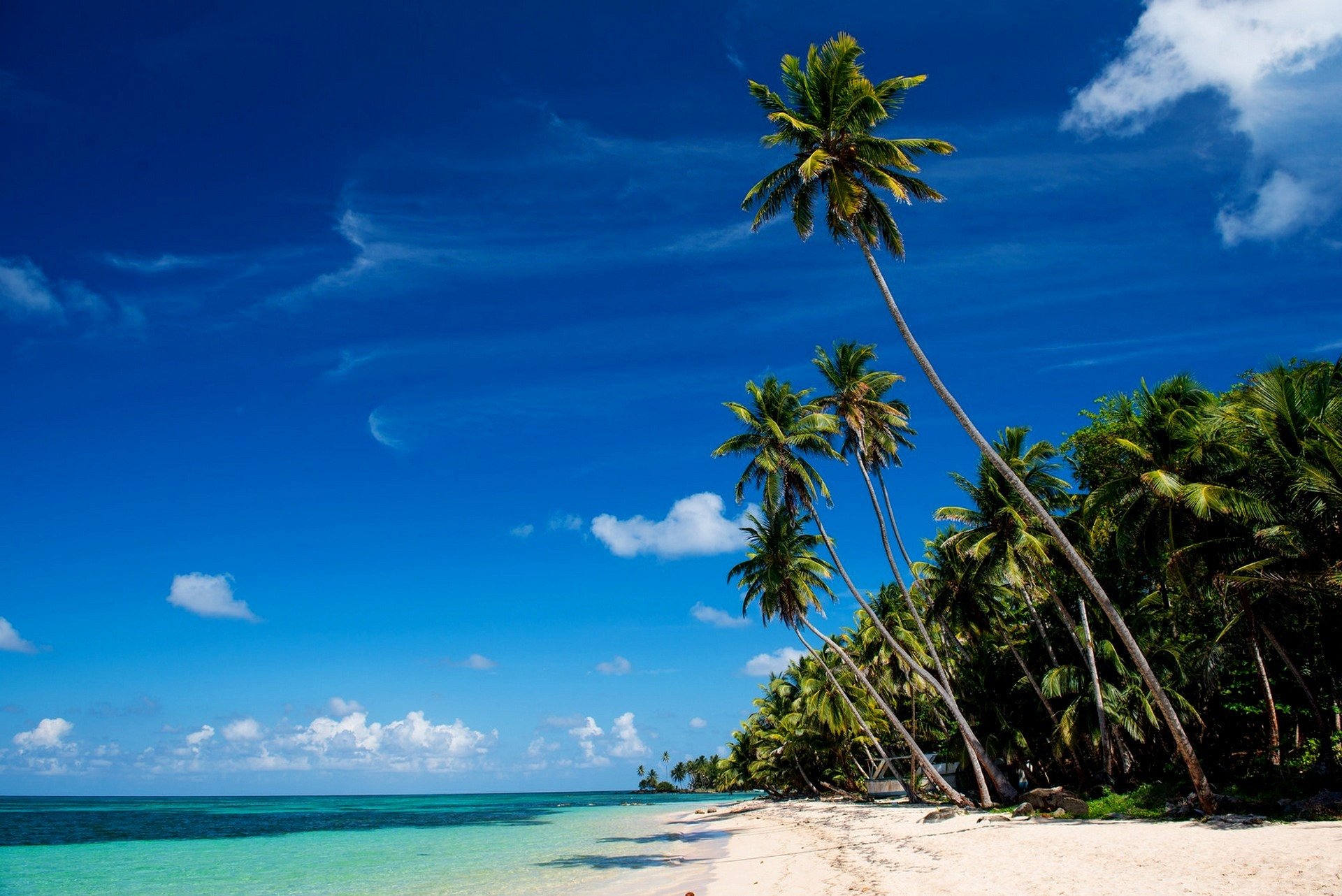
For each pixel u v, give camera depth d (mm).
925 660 46781
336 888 28484
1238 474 23203
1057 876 16281
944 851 22766
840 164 25141
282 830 68250
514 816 95375
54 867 37688
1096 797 31438
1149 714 28062
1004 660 37750
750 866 28562
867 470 39469
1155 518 24547
